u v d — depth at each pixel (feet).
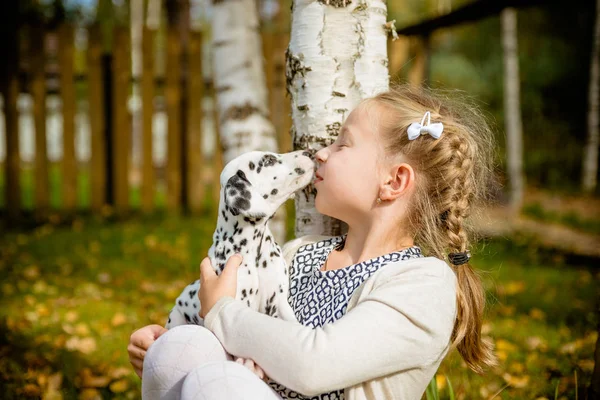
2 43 28.81
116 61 29.84
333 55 8.79
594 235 32.37
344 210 7.65
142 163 30.60
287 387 6.46
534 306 18.69
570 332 16.24
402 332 6.44
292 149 9.38
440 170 7.34
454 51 61.62
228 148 17.52
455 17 20.99
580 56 54.80
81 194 39.09
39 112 29.63
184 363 6.48
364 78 8.84
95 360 13.84
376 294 6.64
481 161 8.39
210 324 6.93
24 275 20.80
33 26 29.04
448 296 6.76
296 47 8.98
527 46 56.70
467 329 7.77
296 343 6.36
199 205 31.45
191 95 30.63
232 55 17.34
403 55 26.53
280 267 8.08
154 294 19.29
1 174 46.44
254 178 7.97
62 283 20.16
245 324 6.68
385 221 7.45
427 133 7.34
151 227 28.53
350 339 6.30
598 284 21.58
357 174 7.47
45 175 30.07
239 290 7.75
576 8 52.90
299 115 9.06
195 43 30.35
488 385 12.09
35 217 29.81
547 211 38.29
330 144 8.87
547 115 56.75
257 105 17.54
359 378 6.36
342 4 8.71
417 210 7.39
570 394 11.63
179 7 37.14
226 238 8.03
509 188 38.99
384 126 7.54
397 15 45.29
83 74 30.19
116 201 30.86
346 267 7.48
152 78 30.19
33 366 13.43
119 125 30.35
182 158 31.53
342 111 8.85
